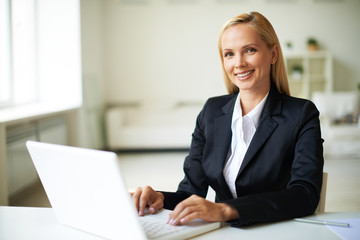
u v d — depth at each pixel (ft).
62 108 16.43
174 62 27.27
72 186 3.41
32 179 14.83
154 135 24.08
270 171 4.45
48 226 3.78
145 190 4.26
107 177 3.01
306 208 3.88
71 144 19.33
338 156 21.88
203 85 27.40
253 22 4.51
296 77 27.58
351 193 14.40
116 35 26.96
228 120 4.91
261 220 3.66
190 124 26.37
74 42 19.63
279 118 4.59
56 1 19.47
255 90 4.71
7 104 16.14
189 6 26.91
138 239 3.13
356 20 27.35
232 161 4.79
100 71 25.48
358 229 3.55
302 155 4.30
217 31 27.09
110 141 24.13
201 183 5.05
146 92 27.37
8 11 15.99
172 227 3.53
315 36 27.40
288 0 27.04
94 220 3.43
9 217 4.08
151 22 26.91
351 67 27.76
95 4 24.13
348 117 23.90
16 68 17.93
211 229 3.59
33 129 14.85
